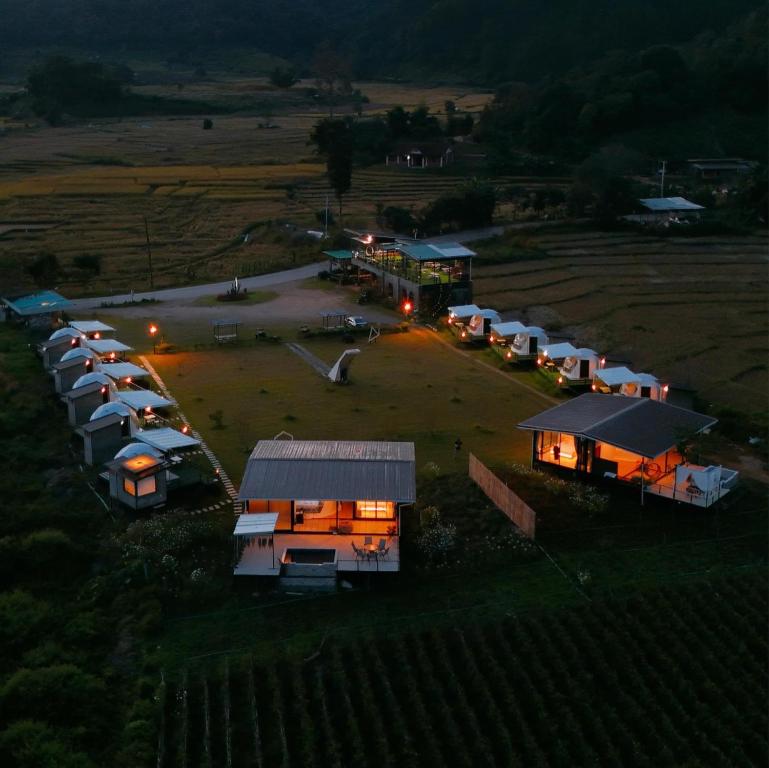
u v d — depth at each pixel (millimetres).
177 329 85875
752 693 34375
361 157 179750
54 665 34875
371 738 31734
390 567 40406
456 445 55312
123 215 143375
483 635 36688
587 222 132500
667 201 135875
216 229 135375
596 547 43781
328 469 44625
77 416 58438
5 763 30484
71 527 45562
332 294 101312
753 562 42594
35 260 104438
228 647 36312
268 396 65938
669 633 36906
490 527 45312
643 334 82750
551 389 68000
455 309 84562
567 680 34312
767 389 67750
